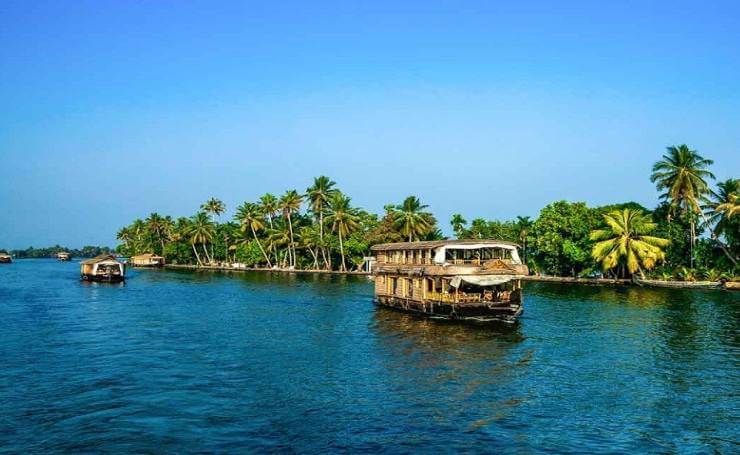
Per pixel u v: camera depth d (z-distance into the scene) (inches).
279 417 794.8
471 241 1716.3
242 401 868.6
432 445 692.7
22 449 680.4
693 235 3058.6
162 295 2625.5
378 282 2182.6
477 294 1644.9
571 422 778.8
